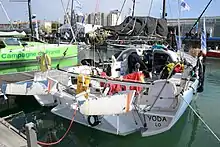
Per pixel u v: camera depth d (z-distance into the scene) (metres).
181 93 5.06
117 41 14.80
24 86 6.25
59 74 6.57
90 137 5.61
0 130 4.52
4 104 7.18
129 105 4.81
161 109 5.08
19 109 7.24
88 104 4.71
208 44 23.30
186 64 7.90
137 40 12.56
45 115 6.73
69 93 6.08
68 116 6.03
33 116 6.71
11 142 4.09
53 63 15.41
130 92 4.86
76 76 6.11
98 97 5.07
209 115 7.04
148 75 6.67
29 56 13.90
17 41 14.16
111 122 5.29
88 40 19.81
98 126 5.45
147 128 5.19
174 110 5.03
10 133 4.41
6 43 13.72
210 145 5.37
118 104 4.75
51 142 5.41
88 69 6.74
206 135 5.84
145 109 5.07
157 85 5.05
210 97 8.82
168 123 4.97
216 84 11.08
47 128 6.01
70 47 16.38
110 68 7.12
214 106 7.82
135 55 7.05
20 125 6.15
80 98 5.22
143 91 5.17
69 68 6.92
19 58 13.56
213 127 6.26
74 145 5.30
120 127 5.18
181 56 7.75
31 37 17.97
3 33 17.38
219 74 13.83
